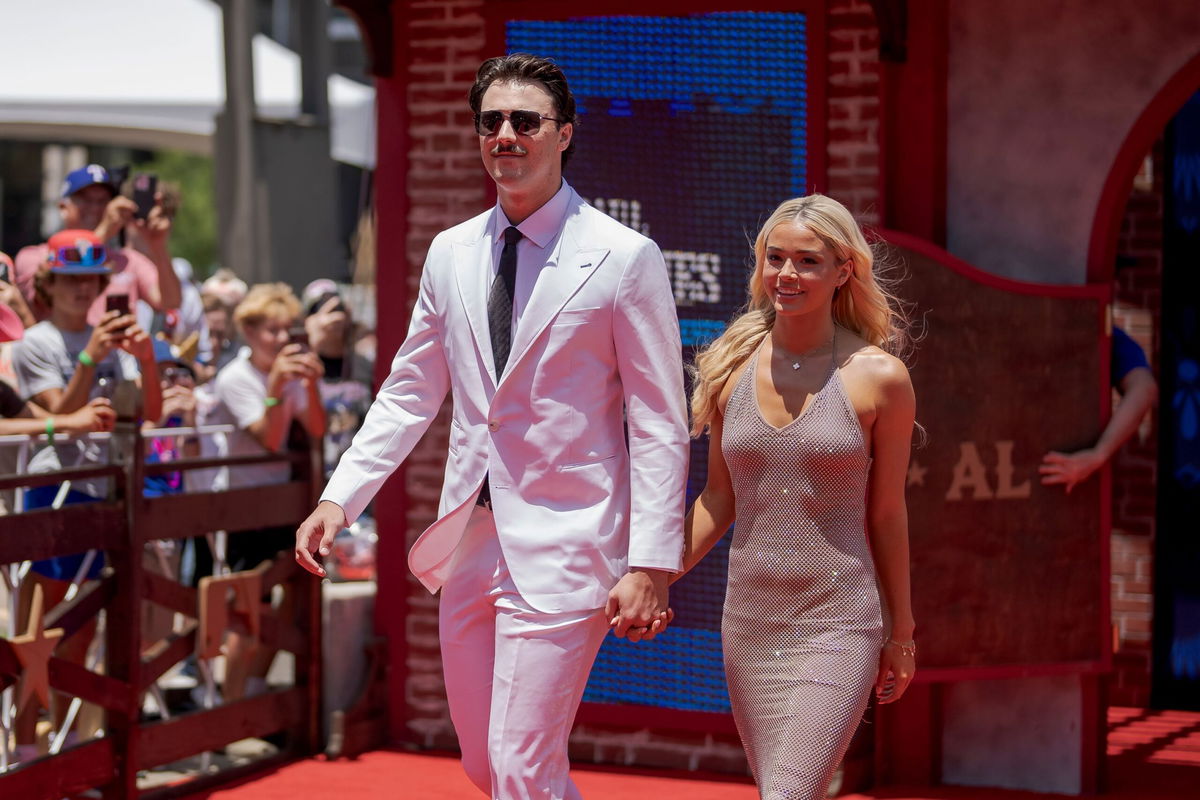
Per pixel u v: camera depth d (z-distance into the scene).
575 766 5.85
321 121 10.91
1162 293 6.91
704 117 5.67
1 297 6.23
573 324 3.40
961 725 5.66
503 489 3.43
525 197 3.47
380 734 6.16
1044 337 5.41
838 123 5.51
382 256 6.09
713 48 5.64
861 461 3.44
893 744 5.62
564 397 3.42
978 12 5.50
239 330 6.33
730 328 3.67
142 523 5.06
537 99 3.42
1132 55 5.40
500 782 3.37
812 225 3.45
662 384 3.42
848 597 3.45
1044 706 5.59
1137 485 6.93
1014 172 5.51
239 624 5.60
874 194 5.48
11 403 5.36
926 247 5.34
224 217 10.54
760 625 3.51
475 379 3.48
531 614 3.38
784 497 3.46
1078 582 5.45
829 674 3.41
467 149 6.00
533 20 5.84
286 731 5.99
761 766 3.47
